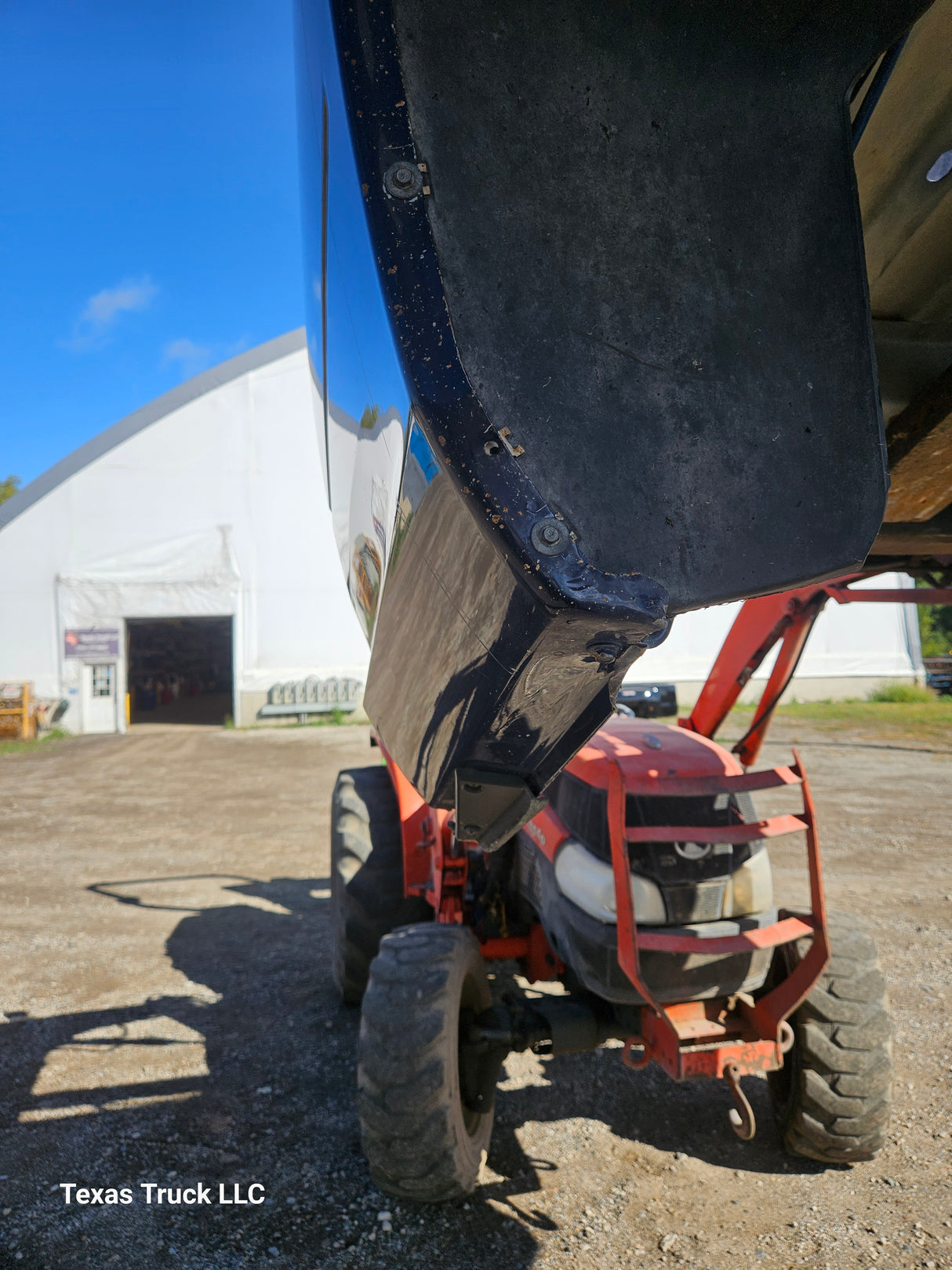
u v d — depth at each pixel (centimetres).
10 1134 270
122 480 1866
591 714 114
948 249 145
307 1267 205
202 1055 326
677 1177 240
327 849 716
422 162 87
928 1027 335
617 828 203
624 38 93
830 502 93
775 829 212
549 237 90
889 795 875
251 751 1458
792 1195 230
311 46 110
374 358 96
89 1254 211
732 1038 225
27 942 471
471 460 84
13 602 1842
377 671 140
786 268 96
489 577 95
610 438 87
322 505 1920
